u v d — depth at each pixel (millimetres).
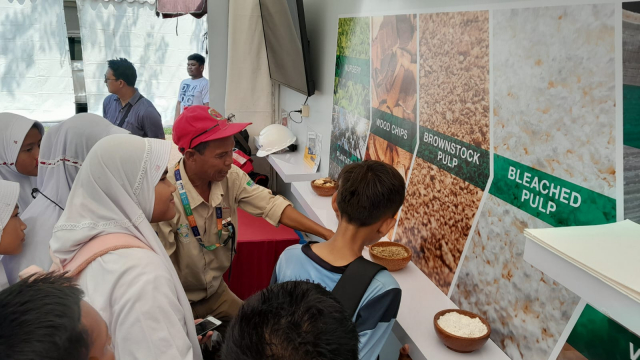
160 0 4148
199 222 1795
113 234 1134
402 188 1215
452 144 1565
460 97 1511
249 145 4090
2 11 5496
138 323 1023
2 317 584
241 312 683
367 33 2201
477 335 1299
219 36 4098
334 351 624
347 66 2457
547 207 1178
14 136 1722
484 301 1422
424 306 1531
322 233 1861
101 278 1068
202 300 1952
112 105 3727
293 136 3438
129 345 1023
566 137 1115
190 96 4984
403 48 1861
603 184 1025
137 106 3570
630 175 962
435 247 1685
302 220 1903
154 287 1060
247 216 3100
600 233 924
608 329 1018
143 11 5895
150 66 6148
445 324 1354
